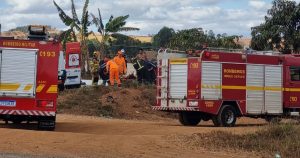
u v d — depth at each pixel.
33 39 16.83
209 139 15.08
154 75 30.34
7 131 15.24
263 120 24.72
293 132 15.64
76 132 17.33
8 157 11.20
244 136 15.48
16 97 16.64
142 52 31.19
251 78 20.95
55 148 12.91
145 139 14.91
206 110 19.84
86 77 38.34
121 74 30.81
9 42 16.64
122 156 12.18
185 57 20.98
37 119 17.19
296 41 33.44
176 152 13.12
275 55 21.72
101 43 39.47
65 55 31.19
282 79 21.86
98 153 12.44
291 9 33.66
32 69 16.72
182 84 20.44
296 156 13.14
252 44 35.03
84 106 25.97
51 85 16.83
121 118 25.25
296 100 22.25
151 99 27.66
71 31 38.44
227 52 20.42
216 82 20.11
